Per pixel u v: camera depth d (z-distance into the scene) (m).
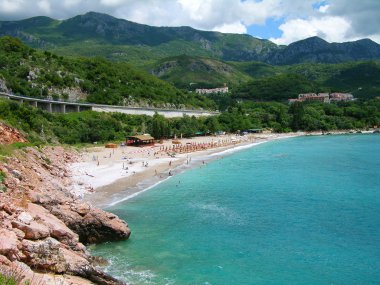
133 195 73.81
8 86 163.00
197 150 150.00
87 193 73.31
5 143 77.31
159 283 38.88
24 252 33.19
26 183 49.19
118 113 181.38
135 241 49.97
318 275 41.84
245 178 92.69
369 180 90.62
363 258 46.19
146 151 137.00
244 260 45.16
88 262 37.34
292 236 53.06
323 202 70.44
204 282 39.53
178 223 57.62
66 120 152.25
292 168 108.06
